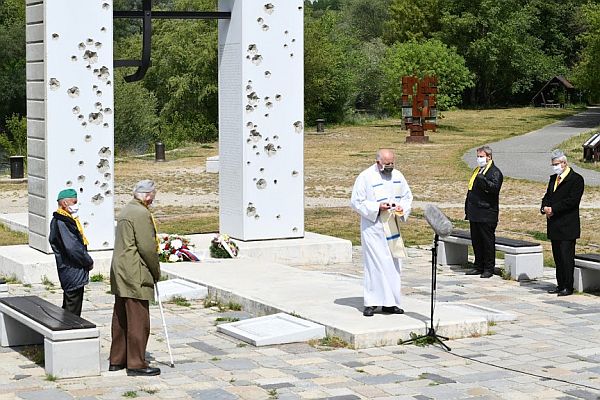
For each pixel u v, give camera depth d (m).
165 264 15.65
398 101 68.50
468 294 14.17
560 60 102.31
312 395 8.64
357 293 13.02
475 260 16.12
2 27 60.28
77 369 9.33
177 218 24.30
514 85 97.44
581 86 70.44
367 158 44.84
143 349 9.45
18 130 53.81
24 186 34.19
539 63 97.62
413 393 8.72
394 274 11.43
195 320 12.26
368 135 61.53
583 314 12.65
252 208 17.53
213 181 34.53
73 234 10.59
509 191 30.02
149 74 66.25
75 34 15.91
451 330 11.10
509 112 87.12
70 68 15.91
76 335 9.31
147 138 56.28
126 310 9.42
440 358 10.10
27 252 16.33
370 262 11.42
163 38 64.56
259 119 17.45
